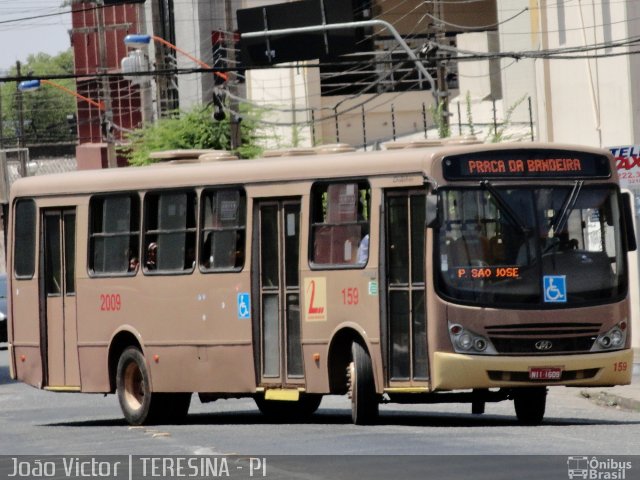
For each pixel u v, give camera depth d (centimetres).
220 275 5362
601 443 4178
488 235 4791
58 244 6003
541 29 9919
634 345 8550
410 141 5116
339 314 4988
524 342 4769
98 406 7100
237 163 5362
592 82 9006
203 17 16425
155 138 13712
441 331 4741
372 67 15675
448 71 15600
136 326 5669
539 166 4866
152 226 5653
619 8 8525
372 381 4928
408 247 4838
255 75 16038
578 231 4869
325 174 5062
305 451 4128
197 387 5462
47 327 6038
